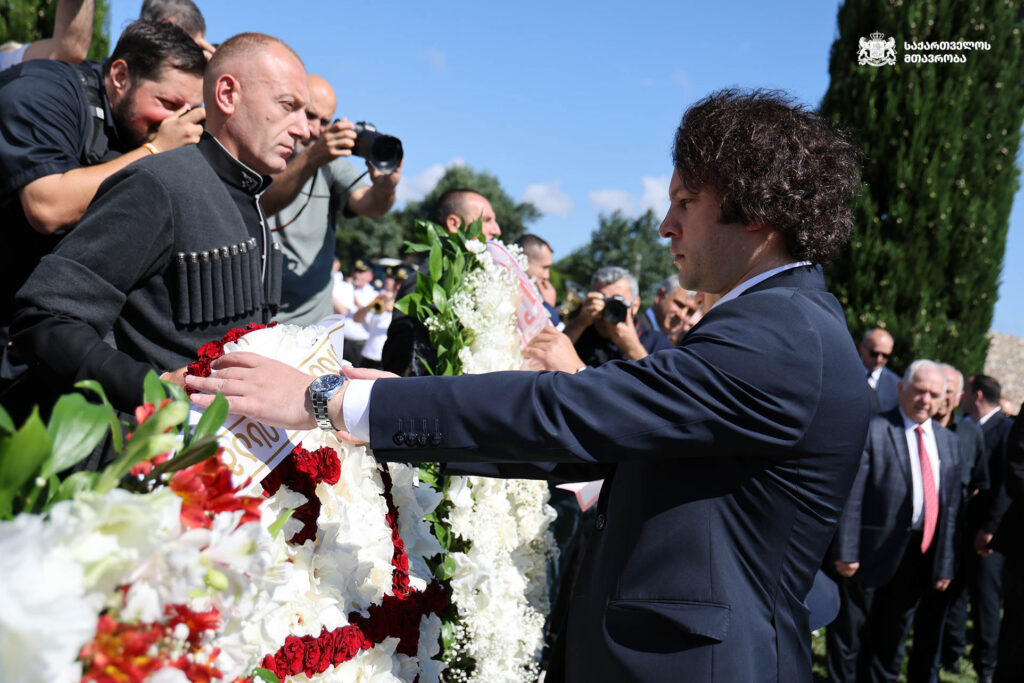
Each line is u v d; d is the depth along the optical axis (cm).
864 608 525
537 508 269
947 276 963
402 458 153
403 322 293
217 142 210
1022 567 439
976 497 627
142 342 191
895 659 525
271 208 296
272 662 138
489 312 244
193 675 95
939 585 516
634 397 148
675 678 148
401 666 177
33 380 194
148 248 184
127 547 89
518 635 241
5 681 77
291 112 214
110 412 98
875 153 964
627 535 160
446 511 227
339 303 725
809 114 166
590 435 148
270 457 153
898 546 511
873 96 965
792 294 157
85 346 168
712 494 154
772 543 153
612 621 156
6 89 227
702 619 148
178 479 100
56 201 219
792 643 153
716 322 155
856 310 975
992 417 711
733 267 165
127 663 87
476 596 229
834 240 162
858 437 156
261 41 213
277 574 121
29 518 85
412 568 195
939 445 525
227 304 197
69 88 236
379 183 345
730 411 148
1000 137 958
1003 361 1795
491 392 150
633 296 518
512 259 266
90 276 176
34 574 80
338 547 159
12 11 527
